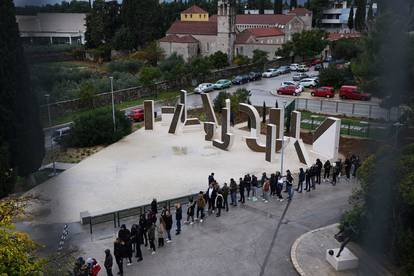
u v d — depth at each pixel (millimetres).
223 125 35750
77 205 24609
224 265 18234
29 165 28234
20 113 27391
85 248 19484
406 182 14609
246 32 96188
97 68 83375
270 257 18797
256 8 162000
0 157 25062
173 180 29062
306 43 88688
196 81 71562
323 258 18250
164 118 44594
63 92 50000
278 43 97812
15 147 27391
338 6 134875
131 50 108312
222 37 93188
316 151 33500
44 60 26906
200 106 53438
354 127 40812
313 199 25078
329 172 28328
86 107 52312
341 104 52062
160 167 31797
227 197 24016
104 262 17500
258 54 83812
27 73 26984
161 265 18328
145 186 27969
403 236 15375
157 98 61219
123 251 17297
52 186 27672
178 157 34156
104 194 26547
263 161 32844
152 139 39656
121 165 32406
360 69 31062
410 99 21484
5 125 26875
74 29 108188
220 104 48062
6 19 26156
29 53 26031
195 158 33844
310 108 50406
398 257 15719
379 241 15695
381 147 16438
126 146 37594
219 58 79562
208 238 20594
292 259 18250
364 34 39188
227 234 20953
